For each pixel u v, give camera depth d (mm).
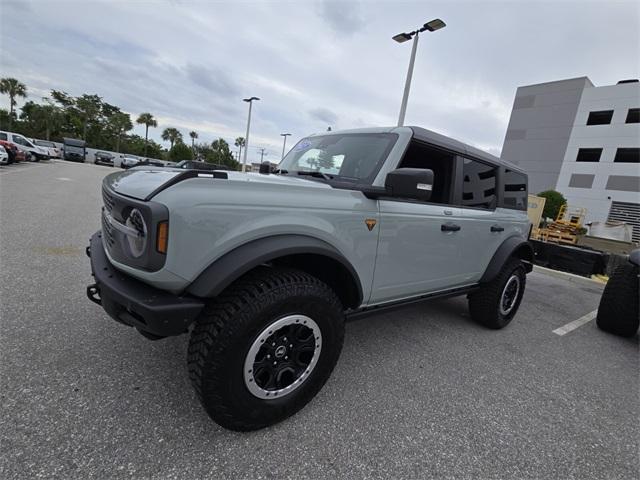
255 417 1747
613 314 4004
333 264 2098
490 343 3389
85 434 1643
